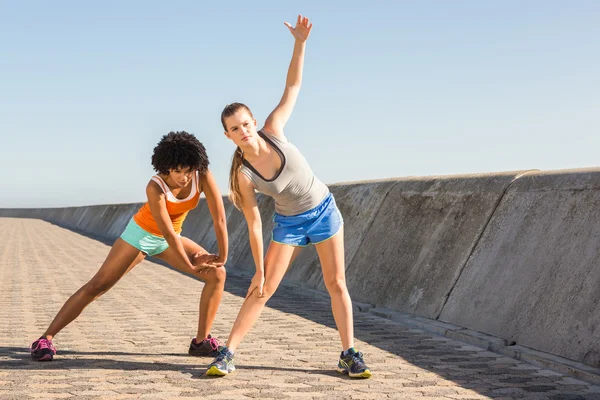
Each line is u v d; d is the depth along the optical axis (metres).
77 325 6.29
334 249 4.45
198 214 15.82
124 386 4.04
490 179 6.77
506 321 5.46
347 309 4.46
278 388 4.04
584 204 5.36
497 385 4.20
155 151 4.57
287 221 4.40
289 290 9.01
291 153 4.22
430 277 6.76
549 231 5.57
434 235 7.07
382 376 4.41
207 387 4.04
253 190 4.31
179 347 5.31
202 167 4.65
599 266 4.89
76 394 3.84
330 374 4.43
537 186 6.03
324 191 4.44
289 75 4.46
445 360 4.93
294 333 5.97
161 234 4.89
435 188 7.55
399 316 6.65
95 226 27.64
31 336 5.71
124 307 7.49
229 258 12.42
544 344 4.98
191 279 10.37
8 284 9.59
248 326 4.46
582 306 4.84
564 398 3.93
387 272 7.49
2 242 19.80
